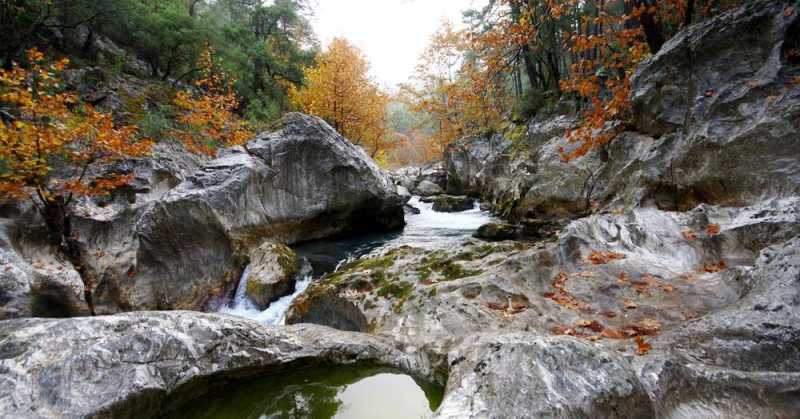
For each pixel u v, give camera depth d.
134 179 11.53
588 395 2.11
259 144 12.15
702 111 7.85
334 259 10.92
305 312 6.10
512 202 15.24
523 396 2.15
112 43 21.59
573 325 3.83
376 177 14.28
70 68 16.59
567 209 12.10
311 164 12.68
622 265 4.98
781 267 3.38
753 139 6.52
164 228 8.82
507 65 10.23
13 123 8.49
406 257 6.72
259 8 33.47
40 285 7.41
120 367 2.96
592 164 11.98
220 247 9.58
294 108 30.95
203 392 3.31
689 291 4.19
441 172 33.28
